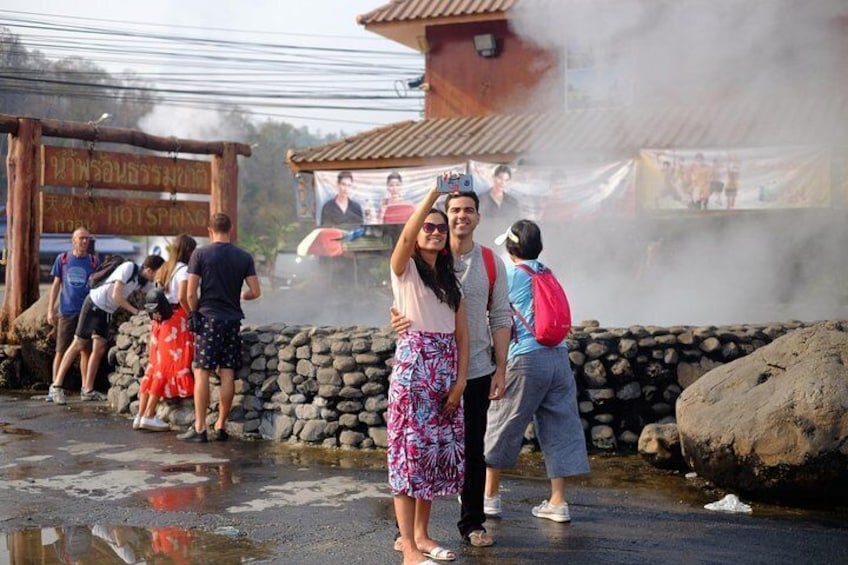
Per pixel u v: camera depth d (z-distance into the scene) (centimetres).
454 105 1745
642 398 690
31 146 1079
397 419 418
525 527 486
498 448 490
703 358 696
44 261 4144
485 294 451
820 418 513
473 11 1666
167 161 1190
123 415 844
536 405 488
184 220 1211
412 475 412
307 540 460
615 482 591
